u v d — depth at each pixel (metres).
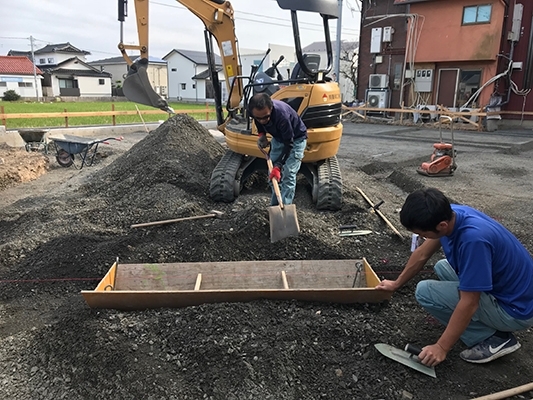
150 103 7.73
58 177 8.73
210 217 5.07
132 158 7.59
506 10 17.00
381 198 6.54
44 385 2.69
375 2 20.81
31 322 3.39
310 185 6.26
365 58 21.81
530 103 17.73
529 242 4.92
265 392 2.53
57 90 48.59
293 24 5.47
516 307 2.50
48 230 4.90
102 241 4.53
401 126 18.83
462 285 2.40
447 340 2.52
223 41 7.35
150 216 5.20
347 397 2.52
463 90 18.61
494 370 2.73
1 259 4.30
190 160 7.22
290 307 3.22
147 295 3.18
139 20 7.45
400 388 2.57
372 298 3.30
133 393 2.54
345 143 13.31
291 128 4.41
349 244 4.63
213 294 3.21
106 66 60.00
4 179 8.01
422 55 19.02
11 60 46.84
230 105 7.31
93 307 3.23
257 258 4.31
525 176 8.80
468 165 9.91
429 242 2.90
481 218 2.50
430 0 18.20
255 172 6.46
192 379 2.61
